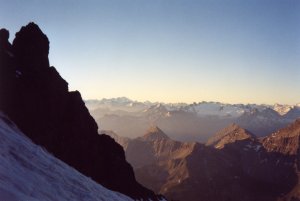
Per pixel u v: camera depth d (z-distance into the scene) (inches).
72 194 2454.5
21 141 2861.7
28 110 3750.0
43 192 2023.9
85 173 4104.3
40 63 4488.2
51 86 4394.7
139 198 4766.2
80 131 4581.7
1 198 1502.2
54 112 4210.1
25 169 2256.4
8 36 4247.0
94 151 4613.7
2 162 2032.5
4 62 3924.7
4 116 3319.4
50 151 3683.6
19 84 3897.6
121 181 4790.8
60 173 2765.7
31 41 4431.6
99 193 3075.8
